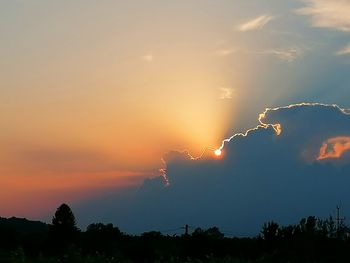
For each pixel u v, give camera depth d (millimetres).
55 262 36094
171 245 61281
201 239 60750
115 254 41031
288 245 54594
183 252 59094
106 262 36938
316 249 53250
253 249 60750
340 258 51938
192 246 60000
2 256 34969
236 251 60062
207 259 45719
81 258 36312
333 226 61125
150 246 56188
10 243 66250
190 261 44156
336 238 57219
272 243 60688
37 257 36031
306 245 53531
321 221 61469
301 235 56781
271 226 63156
